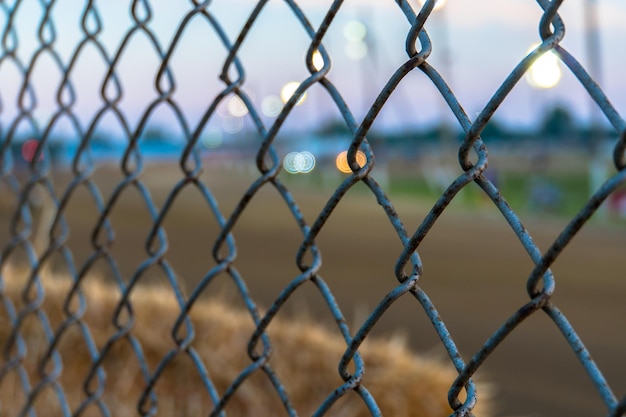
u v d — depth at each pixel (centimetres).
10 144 196
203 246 955
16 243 203
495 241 1061
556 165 2448
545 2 73
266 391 266
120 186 154
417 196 2211
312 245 109
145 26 141
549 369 448
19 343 204
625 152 67
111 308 289
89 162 167
